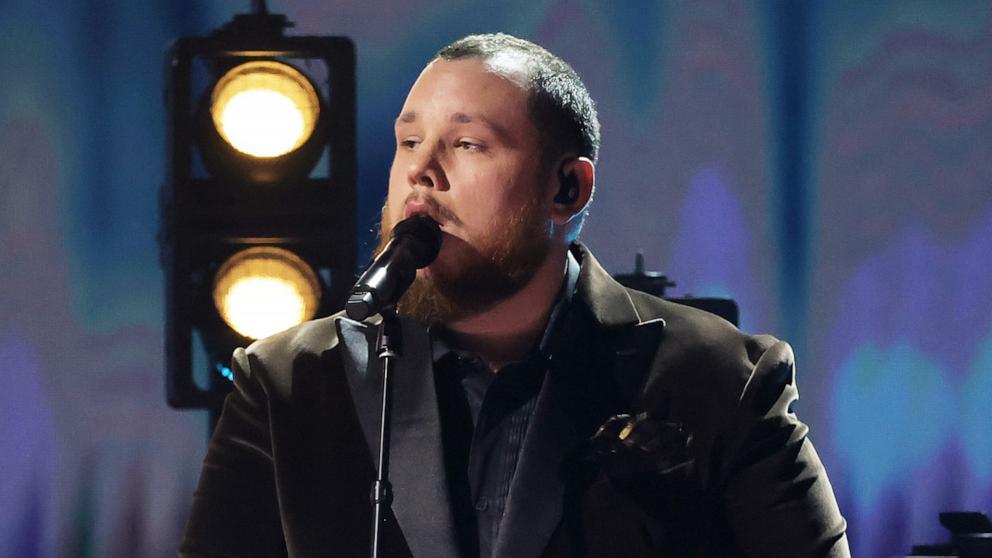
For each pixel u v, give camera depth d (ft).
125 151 63.16
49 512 62.90
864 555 66.49
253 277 34.71
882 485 66.44
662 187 65.41
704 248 65.62
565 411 21.50
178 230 34.71
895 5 66.33
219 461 22.70
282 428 22.02
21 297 62.90
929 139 66.59
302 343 22.74
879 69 66.39
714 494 22.13
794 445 22.30
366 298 19.08
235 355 23.21
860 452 66.49
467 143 21.12
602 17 64.90
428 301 21.27
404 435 21.44
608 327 22.27
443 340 22.03
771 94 65.82
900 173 66.54
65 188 62.95
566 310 22.24
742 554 22.44
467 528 21.22
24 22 62.64
